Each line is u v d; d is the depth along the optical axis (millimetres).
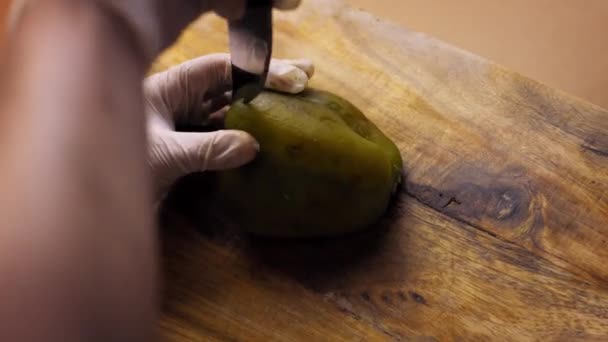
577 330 499
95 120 264
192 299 516
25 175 238
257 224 522
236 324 508
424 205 541
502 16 822
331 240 531
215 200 545
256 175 506
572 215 534
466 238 530
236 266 527
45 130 249
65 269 234
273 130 501
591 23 814
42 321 226
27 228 231
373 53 601
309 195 504
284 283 520
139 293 258
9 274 226
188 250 532
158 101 549
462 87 583
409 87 585
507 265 520
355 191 505
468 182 547
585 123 563
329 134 500
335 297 515
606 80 797
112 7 299
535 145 558
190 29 610
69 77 265
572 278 515
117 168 265
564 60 806
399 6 832
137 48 310
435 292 514
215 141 506
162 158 520
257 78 484
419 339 500
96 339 239
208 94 568
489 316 506
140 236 264
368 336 503
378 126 571
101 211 250
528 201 539
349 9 619
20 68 263
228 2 405
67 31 276
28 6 281
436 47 600
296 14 618
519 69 803
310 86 587
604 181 543
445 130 567
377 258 525
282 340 502
